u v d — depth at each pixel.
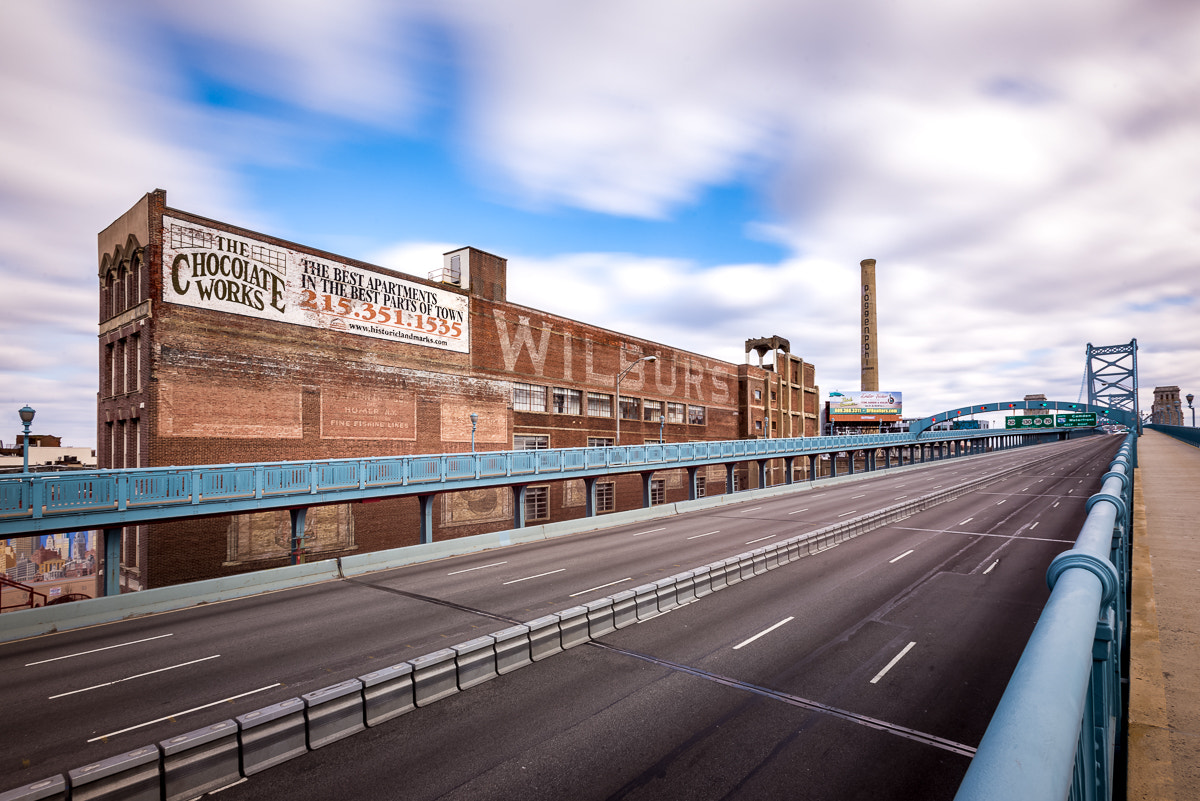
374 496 26.02
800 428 86.75
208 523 26.28
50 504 18.08
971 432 119.81
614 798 8.41
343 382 32.28
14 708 11.55
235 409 27.78
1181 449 39.69
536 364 45.03
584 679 12.36
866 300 133.25
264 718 9.38
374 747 9.84
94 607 17.64
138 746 10.02
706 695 11.52
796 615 16.38
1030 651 2.62
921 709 10.87
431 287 37.22
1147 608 7.37
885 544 26.59
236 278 28.12
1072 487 49.06
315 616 17.50
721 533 30.95
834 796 8.39
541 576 21.72
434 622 16.34
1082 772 3.00
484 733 10.23
